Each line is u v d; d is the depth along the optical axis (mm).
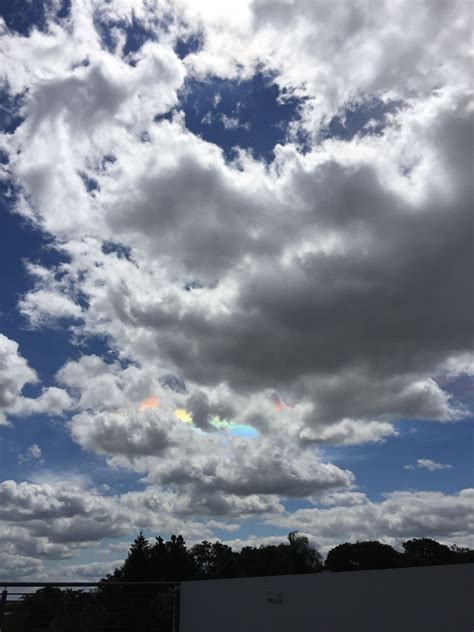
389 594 11328
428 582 10664
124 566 68688
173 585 18016
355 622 11914
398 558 57656
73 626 17016
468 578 10031
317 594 13031
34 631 16594
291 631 13477
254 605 14859
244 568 65125
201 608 16891
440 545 58438
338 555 59938
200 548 71062
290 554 63688
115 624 17312
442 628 10234
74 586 17422
